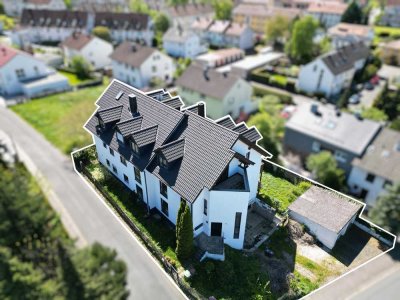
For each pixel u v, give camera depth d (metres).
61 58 78.31
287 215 29.06
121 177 32.06
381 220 27.98
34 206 19.17
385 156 41.41
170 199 25.89
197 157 24.22
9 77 57.38
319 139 45.97
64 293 15.85
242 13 124.75
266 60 88.75
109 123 30.48
